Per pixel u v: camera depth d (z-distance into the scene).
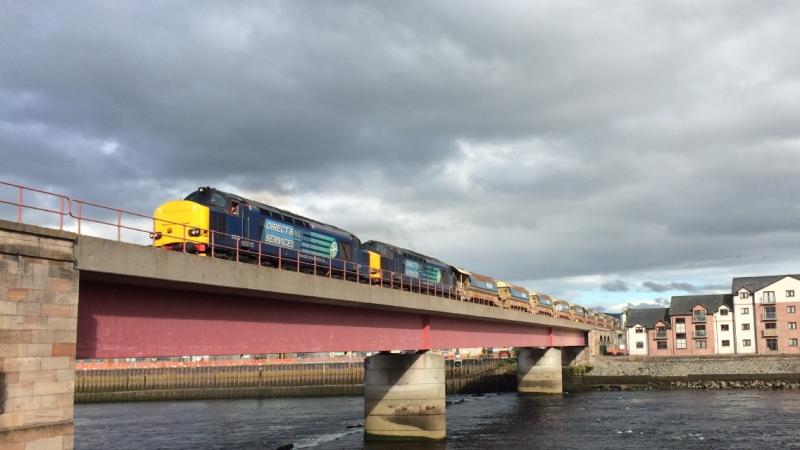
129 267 23.59
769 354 105.12
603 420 64.88
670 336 131.50
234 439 60.06
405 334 49.03
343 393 113.00
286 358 125.69
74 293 21.67
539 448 49.47
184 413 86.62
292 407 91.62
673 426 60.44
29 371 20.09
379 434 50.94
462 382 107.12
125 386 115.31
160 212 36.97
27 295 20.20
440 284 65.56
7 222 19.64
